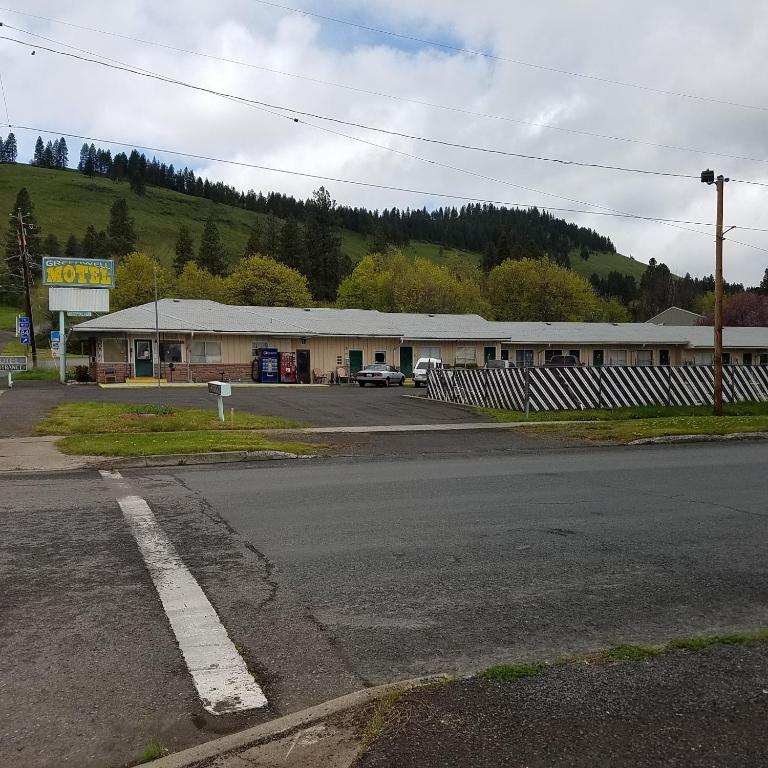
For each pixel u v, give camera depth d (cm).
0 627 478
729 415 2491
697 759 312
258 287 8281
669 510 874
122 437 1575
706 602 540
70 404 2306
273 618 500
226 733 348
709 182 2392
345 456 1493
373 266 8588
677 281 13212
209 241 11844
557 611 518
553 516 836
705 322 8050
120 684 397
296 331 4147
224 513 846
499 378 2567
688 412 2506
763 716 353
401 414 2339
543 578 595
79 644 451
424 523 794
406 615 507
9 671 412
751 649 442
